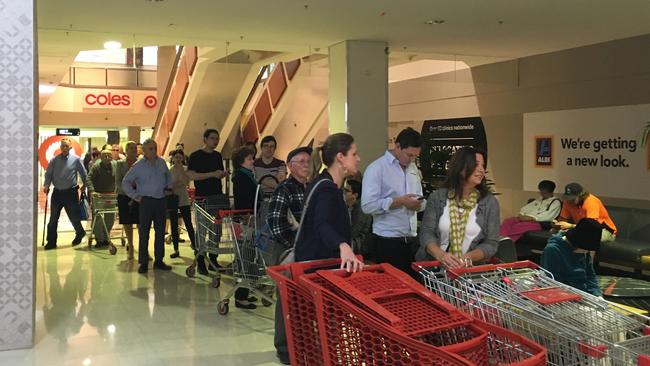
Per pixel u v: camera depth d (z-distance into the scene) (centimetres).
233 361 439
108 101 1192
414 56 1020
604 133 882
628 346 236
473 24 754
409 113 1056
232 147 968
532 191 1005
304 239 346
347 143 339
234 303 611
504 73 1032
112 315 564
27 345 468
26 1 445
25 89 448
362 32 809
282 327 414
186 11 677
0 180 446
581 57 914
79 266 803
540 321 249
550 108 968
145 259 766
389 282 252
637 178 834
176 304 606
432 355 204
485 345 221
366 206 413
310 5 646
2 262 454
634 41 834
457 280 281
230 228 595
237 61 942
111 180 969
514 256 432
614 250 754
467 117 1061
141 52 1123
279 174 696
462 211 354
